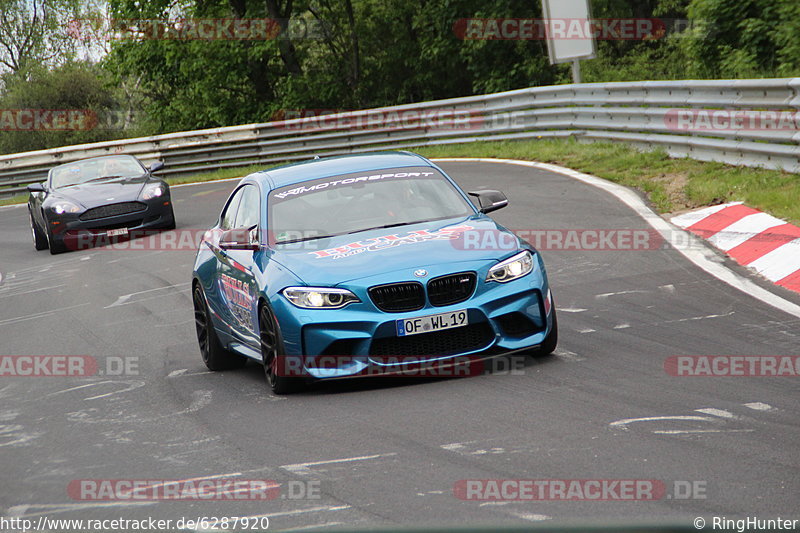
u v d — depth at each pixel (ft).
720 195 138.72
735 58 238.68
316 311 71.77
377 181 87.51
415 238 77.51
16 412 80.43
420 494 48.73
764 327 79.71
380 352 71.36
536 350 77.20
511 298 73.36
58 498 55.52
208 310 91.50
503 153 234.38
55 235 192.54
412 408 65.72
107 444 66.49
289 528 46.03
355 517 46.44
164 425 69.87
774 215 120.37
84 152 330.34
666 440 53.83
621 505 44.83
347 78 443.73
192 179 305.94
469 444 56.34
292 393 75.51
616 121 206.28
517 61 373.40
